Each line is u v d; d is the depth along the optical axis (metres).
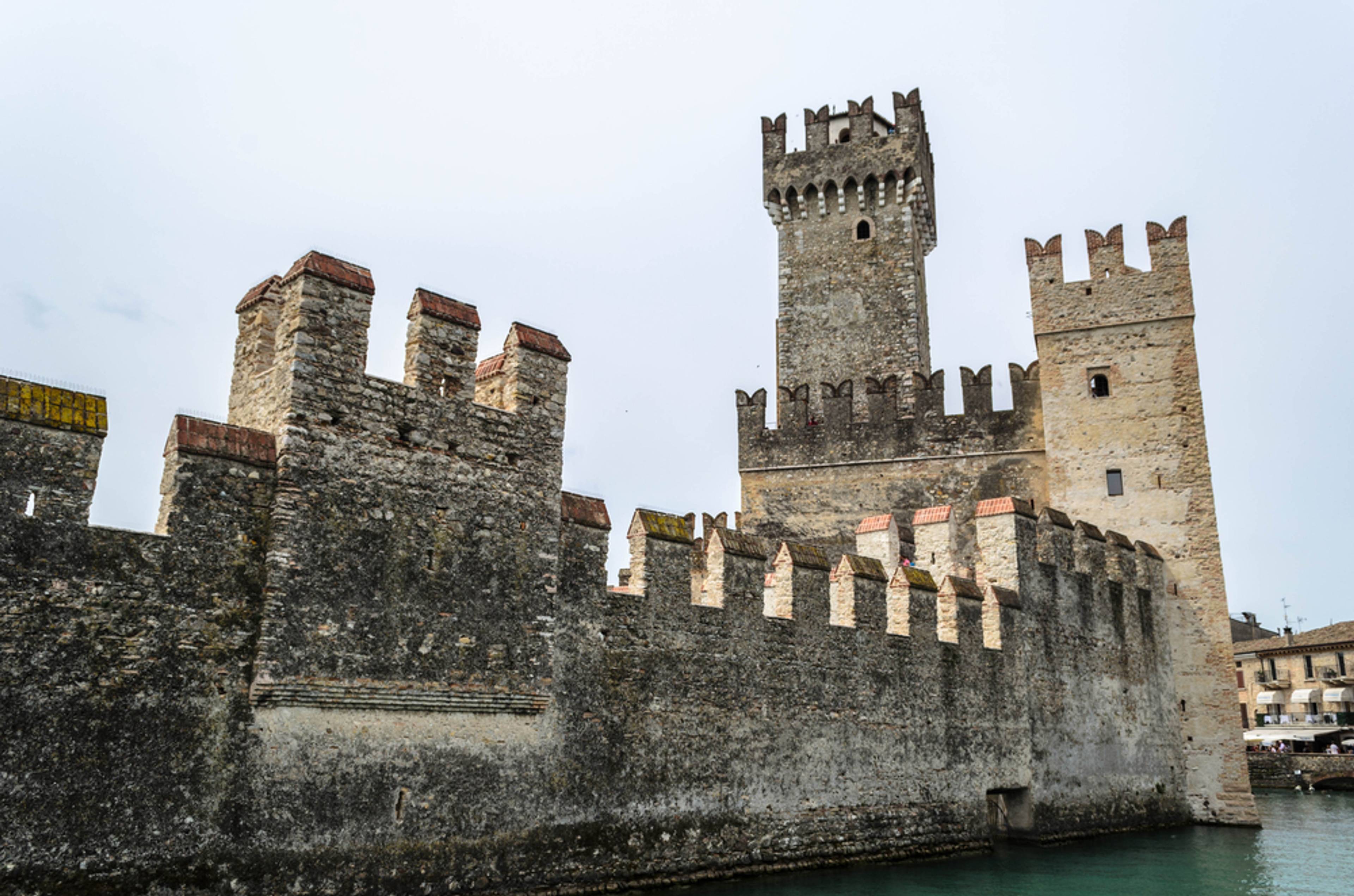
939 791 27.36
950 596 29.34
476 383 22.09
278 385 17.59
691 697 22.31
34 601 14.38
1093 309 41.41
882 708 26.41
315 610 16.80
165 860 14.82
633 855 20.56
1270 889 23.67
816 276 52.56
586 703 20.42
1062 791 31.38
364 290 18.39
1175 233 40.78
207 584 15.98
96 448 15.30
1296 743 73.31
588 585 20.97
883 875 24.08
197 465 16.20
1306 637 84.75
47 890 13.80
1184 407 39.41
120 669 14.94
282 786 16.06
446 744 18.11
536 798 19.22
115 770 14.64
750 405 46.78
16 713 13.97
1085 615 34.03
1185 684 37.84
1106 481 39.91
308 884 16.06
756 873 22.67
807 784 24.25
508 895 18.39
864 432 44.81
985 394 43.41
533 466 20.38
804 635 24.98
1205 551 38.25
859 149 52.69
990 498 42.25
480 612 18.95
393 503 18.09
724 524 47.44
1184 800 36.88
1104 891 23.05
